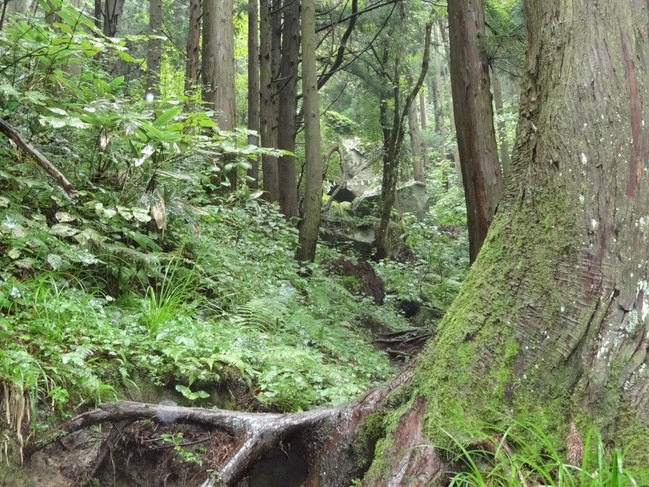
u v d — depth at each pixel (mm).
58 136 4688
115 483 3018
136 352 3410
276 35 14258
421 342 8023
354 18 13961
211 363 3492
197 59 10570
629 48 2373
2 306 3273
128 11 21375
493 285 2504
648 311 2133
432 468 2252
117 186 4750
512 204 2674
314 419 2887
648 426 2029
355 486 2578
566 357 2221
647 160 2248
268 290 5785
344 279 10039
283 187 13211
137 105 4992
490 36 8125
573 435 2068
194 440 3197
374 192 19719
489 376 2350
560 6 2596
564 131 2428
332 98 20875
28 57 4641
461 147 8016
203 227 6098
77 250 3902
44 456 2854
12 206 3975
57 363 3010
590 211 2295
